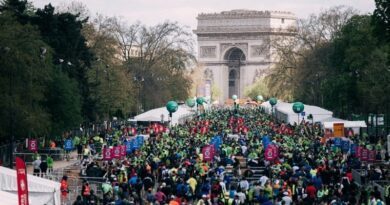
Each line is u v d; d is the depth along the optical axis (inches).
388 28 6250.0
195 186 4751.5
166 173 5049.2
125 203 4114.2
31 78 6771.7
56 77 7706.7
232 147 6860.2
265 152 5757.9
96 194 4813.0
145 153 6245.1
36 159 5787.4
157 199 4345.5
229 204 4325.8
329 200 4384.8
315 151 6579.7
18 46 6781.5
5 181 3986.2
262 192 4461.1
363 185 5187.0
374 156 6112.2
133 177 4825.3
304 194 4566.9
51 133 7652.6
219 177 4945.9
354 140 7746.1
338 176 5196.9
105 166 5556.1
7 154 6688.0
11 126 6195.9
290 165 5551.2
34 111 6879.9
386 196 4687.5
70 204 4714.6
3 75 6614.2
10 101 6476.4
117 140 7682.1
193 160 5669.3
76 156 7372.1
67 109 7736.2
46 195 3966.5
